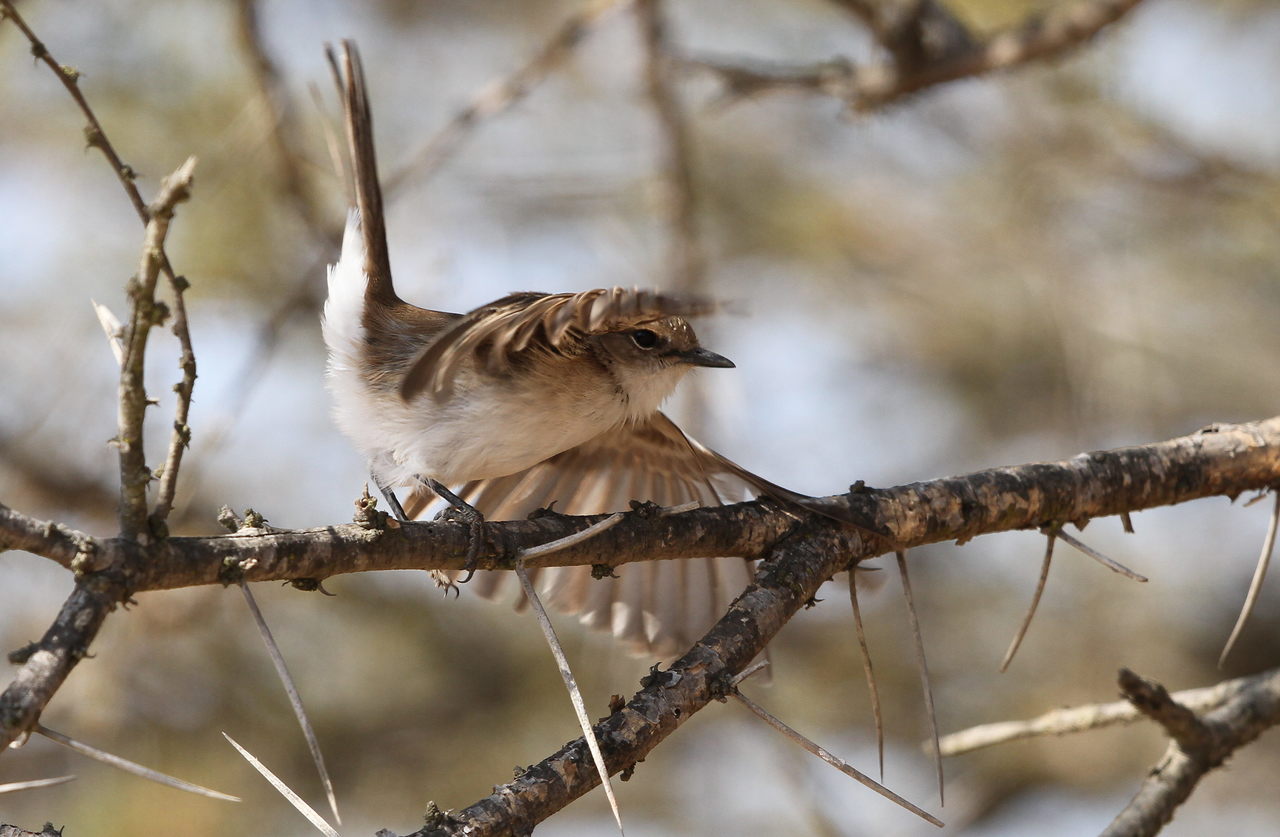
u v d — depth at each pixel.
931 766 11.89
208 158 9.65
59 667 3.59
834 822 10.74
